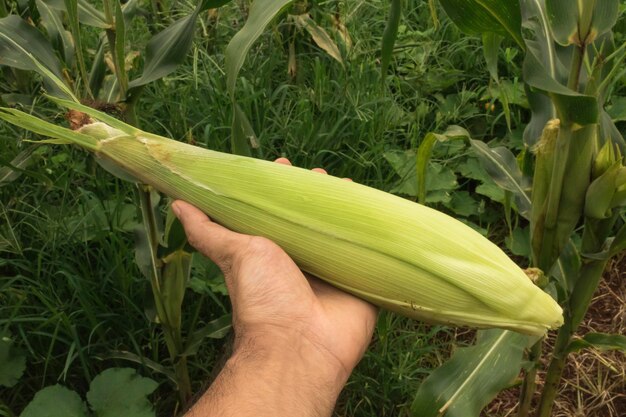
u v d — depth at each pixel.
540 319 0.31
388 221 0.32
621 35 0.79
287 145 0.77
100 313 0.62
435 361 0.66
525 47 0.37
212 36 0.89
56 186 0.72
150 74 0.45
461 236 0.32
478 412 0.47
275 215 0.34
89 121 0.36
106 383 0.56
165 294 0.52
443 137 0.50
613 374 0.67
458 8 0.39
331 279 0.34
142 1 0.86
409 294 0.32
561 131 0.39
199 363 0.63
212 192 0.35
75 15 0.42
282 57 0.91
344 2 0.91
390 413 0.61
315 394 0.32
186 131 0.77
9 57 0.47
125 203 0.72
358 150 0.80
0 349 0.57
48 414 0.53
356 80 0.86
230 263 0.35
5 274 0.68
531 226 0.45
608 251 0.45
